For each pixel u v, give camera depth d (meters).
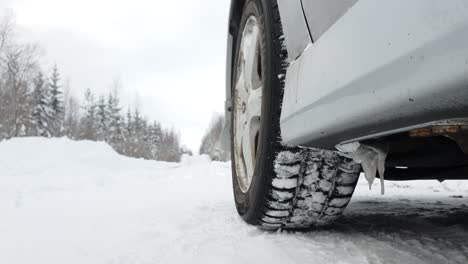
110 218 2.25
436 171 1.67
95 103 41.66
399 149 1.28
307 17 1.24
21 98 25.91
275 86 1.46
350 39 0.96
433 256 1.36
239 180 2.01
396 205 2.56
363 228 1.81
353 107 0.93
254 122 1.81
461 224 1.83
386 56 0.81
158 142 51.88
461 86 0.65
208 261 1.35
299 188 1.52
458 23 0.64
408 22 0.76
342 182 1.53
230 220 2.00
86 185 5.34
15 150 9.05
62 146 9.63
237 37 2.24
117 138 33.69
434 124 0.79
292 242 1.55
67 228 2.03
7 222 2.29
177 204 2.70
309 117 1.15
